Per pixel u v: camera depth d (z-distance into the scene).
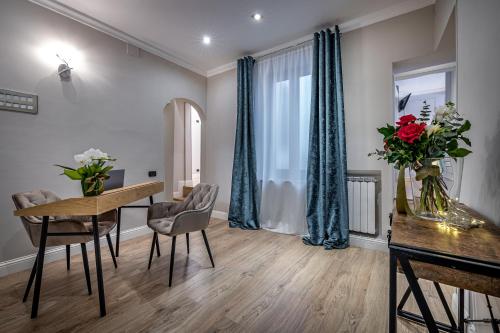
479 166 1.19
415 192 1.22
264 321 1.48
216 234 3.19
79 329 1.41
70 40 2.45
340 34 2.74
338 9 2.45
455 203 1.18
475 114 1.25
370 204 2.58
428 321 0.73
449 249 0.75
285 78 3.20
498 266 0.64
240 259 2.40
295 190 3.12
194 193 2.52
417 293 0.75
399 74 2.85
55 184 2.36
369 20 2.56
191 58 3.62
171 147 4.95
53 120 2.35
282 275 2.06
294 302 1.68
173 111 5.03
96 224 1.58
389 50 2.48
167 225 2.10
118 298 1.72
